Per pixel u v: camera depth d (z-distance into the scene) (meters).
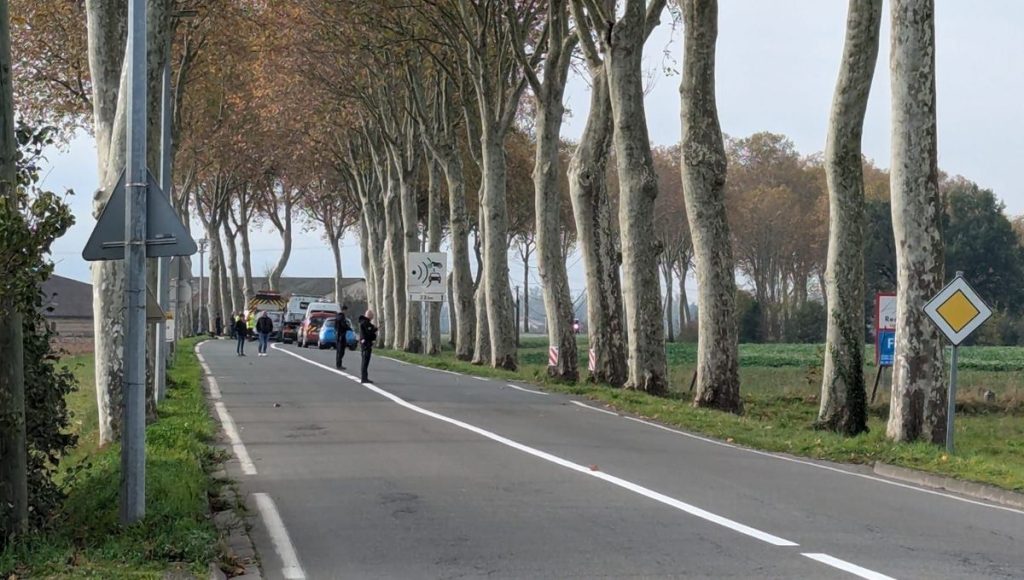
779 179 180.75
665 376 54.88
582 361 111.94
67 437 21.27
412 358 82.00
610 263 60.53
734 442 35.50
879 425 46.00
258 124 95.38
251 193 151.75
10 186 16.17
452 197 87.88
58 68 65.75
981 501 24.92
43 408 20.33
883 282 151.12
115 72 33.31
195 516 19.62
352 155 115.00
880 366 60.78
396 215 107.00
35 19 61.53
